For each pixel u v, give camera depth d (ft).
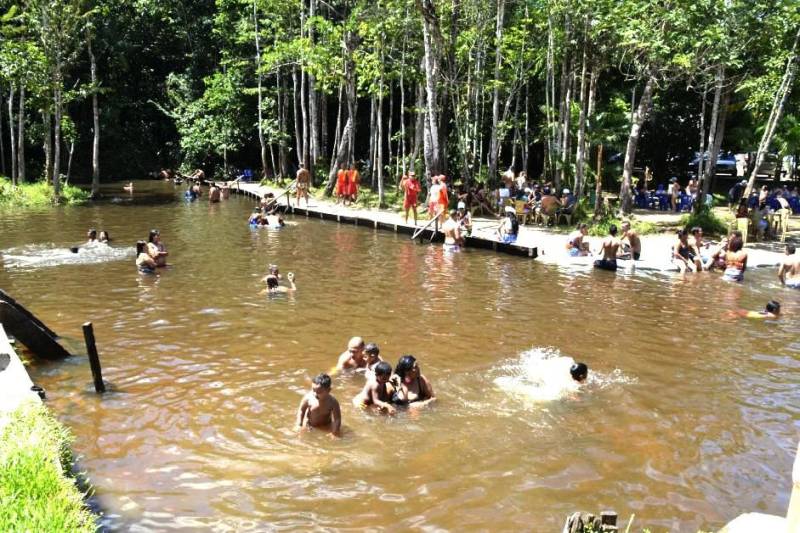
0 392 21.16
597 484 19.42
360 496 18.60
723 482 19.67
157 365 28.68
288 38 109.60
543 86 108.17
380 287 44.32
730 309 39.65
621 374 28.40
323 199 96.07
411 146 113.09
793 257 45.62
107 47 131.75
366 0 85.61
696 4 59.36
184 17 145.79
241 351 30.60
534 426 23.16
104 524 17.08
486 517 17.66
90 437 21.91
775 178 105.91
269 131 120.26
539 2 84.43
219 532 16.89
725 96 71.82
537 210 71.61
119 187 124.36
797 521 11.18
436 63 77.00
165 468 19.98
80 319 35.50
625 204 70.90
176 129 154.30
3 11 102.94
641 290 44.39
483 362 29.60
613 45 69.00
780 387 27.25
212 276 46.88
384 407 24.09
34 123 119.03
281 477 19.54
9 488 14.71
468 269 50.83
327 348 31.19
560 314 37.99
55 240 61.26
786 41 61.52
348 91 95.55
